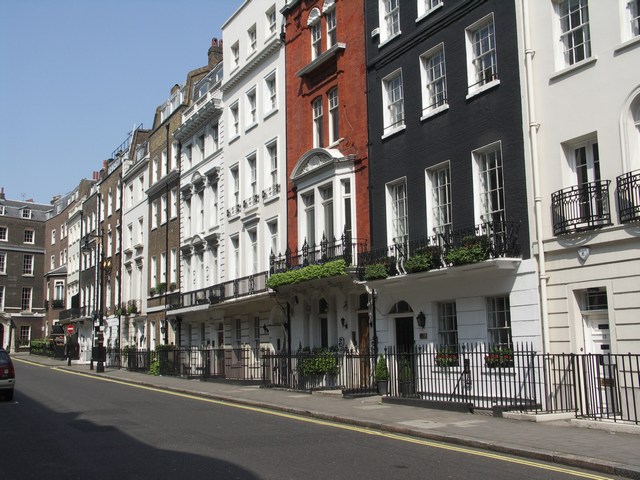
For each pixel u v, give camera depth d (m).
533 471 8.48
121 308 44.66
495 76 15.97
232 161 30.81
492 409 13.45
